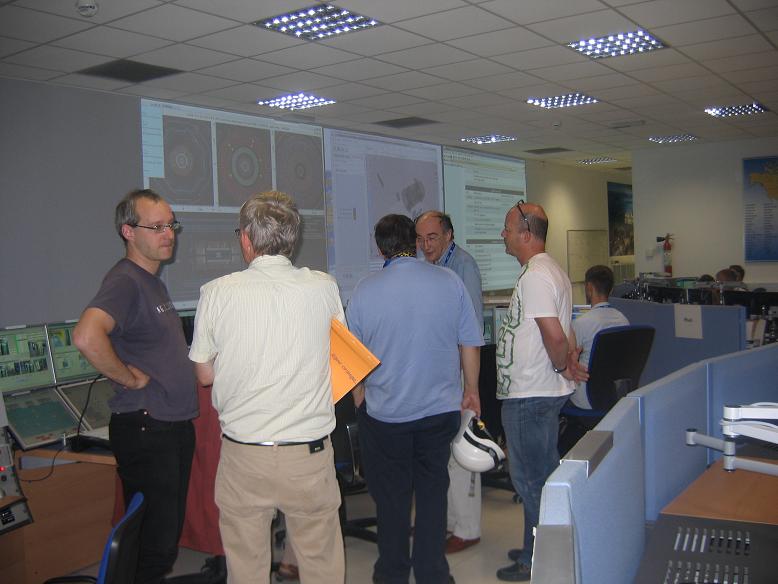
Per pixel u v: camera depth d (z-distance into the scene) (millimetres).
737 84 5797
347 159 6828
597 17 3967
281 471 1778
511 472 2682
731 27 4258
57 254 4602
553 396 2553
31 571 2973
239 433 1790
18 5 3312
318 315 1862
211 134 5609
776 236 8883
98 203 4852
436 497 2363
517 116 6797
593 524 907
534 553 731
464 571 2863
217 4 3447
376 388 2307
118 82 4750
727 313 3938
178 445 2275
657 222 9625
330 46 4266
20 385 3518
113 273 2182
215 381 1836
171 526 2271
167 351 2248
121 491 3230
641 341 3518
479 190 8789
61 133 4680
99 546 3230
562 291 2561
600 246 12453
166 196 5266
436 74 5066
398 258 2352
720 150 9148
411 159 7637
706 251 9305
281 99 5590
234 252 5723
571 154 9859
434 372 2291
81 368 3812
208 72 4668
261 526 1825
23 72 4371
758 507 1467
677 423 1549
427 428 2311
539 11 3809
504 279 9133
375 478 2365
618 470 1065
